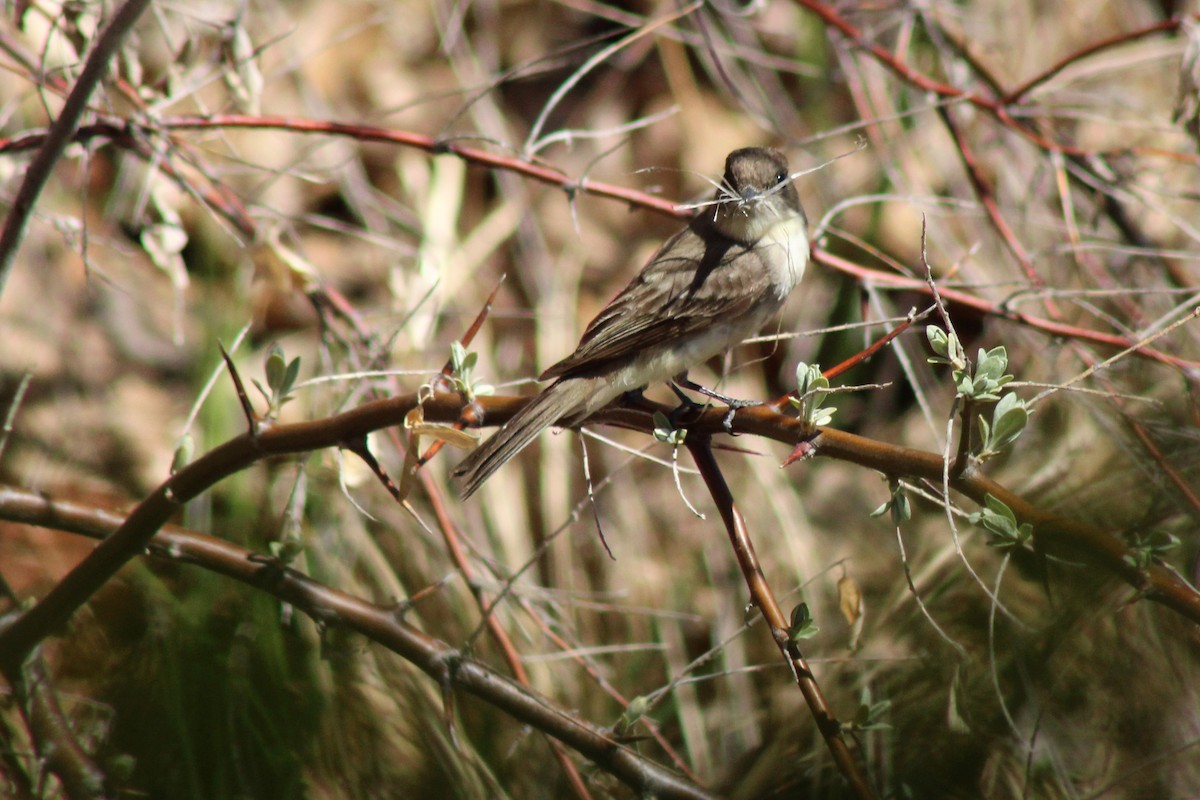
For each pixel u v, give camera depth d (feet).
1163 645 25.96
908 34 35.40
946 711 26.32
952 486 18.76
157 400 40.81
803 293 42.80
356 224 44.37
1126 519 27.94
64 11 27.45
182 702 27.09
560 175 28.40
